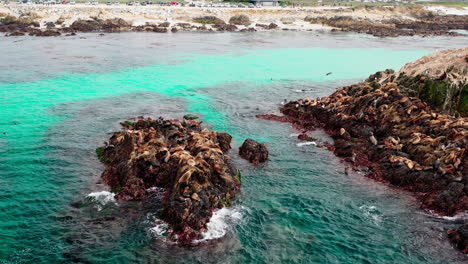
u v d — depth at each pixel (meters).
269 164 29.11
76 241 19.52
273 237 20.22
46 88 49.59
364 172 27.61
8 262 17.86
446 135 28.75
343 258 18.67
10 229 20.33
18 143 32.00
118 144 29.17
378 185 25.78
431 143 27.77
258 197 24.19
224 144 31.36
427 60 42.12
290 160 29.89
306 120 39.50
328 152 31.52
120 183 24.97
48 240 19.55
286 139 34.41
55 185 25.12
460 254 18.66
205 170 23.36
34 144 31.89
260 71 63.28
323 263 18.33
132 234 20.14
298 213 22.45
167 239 19.77
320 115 39.03
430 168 25.27
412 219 21.72
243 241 19.81
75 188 24.80
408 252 18.97
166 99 46.53
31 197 23.56
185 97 47.62
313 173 27.67
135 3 145.88
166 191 24.41
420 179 25.00
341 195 24.53
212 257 18.58
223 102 45.84
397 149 28.83
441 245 19.36
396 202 23.59
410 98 35.09
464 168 24.34
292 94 49.91
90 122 37.69
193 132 31.22
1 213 21.77
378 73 48.31
